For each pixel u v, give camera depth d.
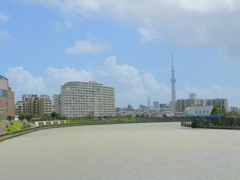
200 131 170.50
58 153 85.19
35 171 60.91
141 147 94.94
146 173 56.97
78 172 59.00
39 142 121.69
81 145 104.94
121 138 132.00
